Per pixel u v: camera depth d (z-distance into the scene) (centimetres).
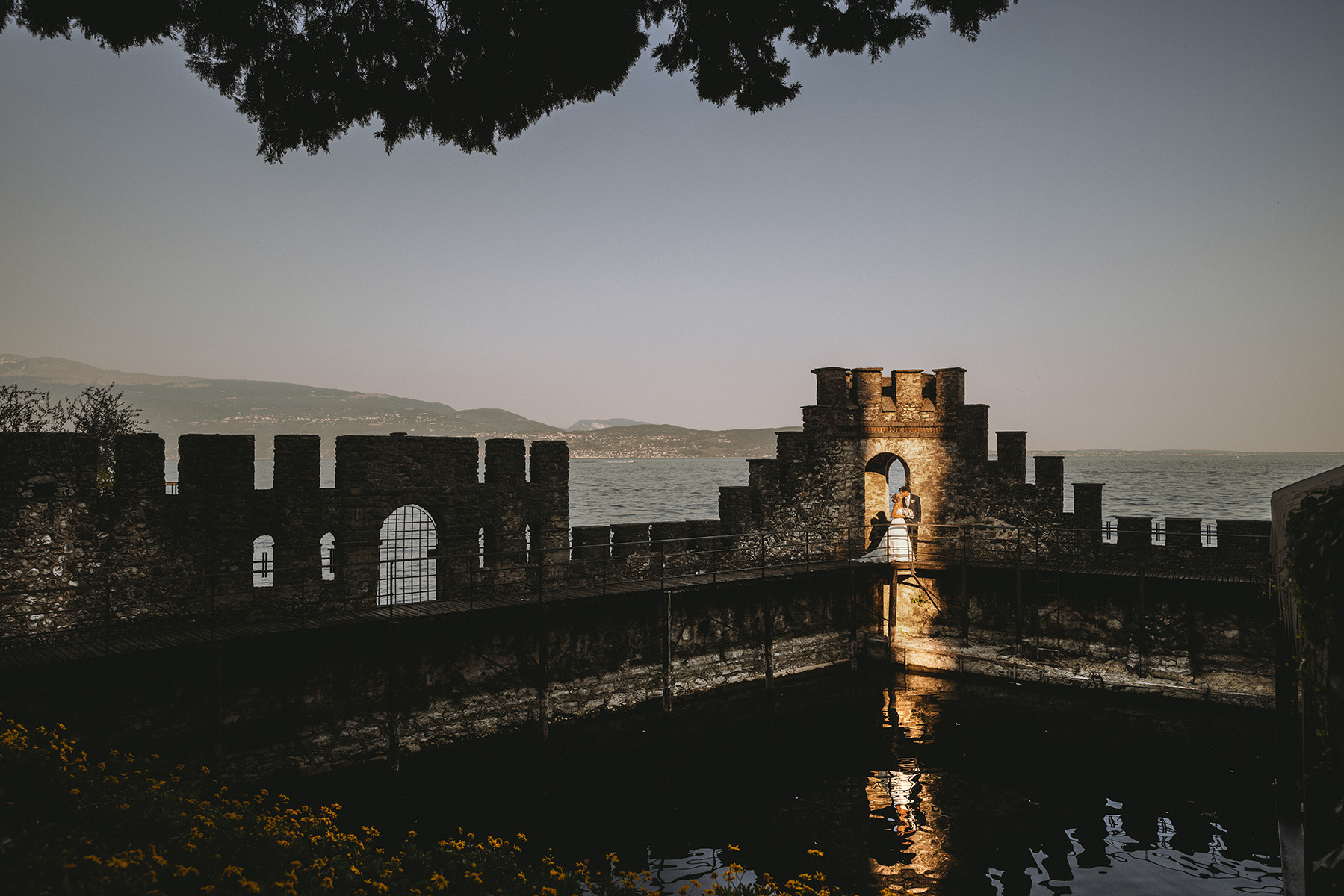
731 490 2253
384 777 1504
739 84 954
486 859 858
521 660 1744
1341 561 387
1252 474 15375
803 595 2250
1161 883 1148
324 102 917
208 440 1536
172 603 1497
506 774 1551
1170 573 1972
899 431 2475
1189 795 1438
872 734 1772
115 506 1445
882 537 2583
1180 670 1886
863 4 873
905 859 1220
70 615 1399
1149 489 10181
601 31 876
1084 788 1475
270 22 873
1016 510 2312
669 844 1270
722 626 2086
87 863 618
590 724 1805
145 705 1324
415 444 1758
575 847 1255
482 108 942
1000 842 1273
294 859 742
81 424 2297
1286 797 720
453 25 891
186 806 823
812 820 1359
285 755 1434
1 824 675
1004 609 2197
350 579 1677
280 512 1605
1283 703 718
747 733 1780
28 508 1363
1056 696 1984
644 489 11850
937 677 2177
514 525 1902
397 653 1513
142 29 803
